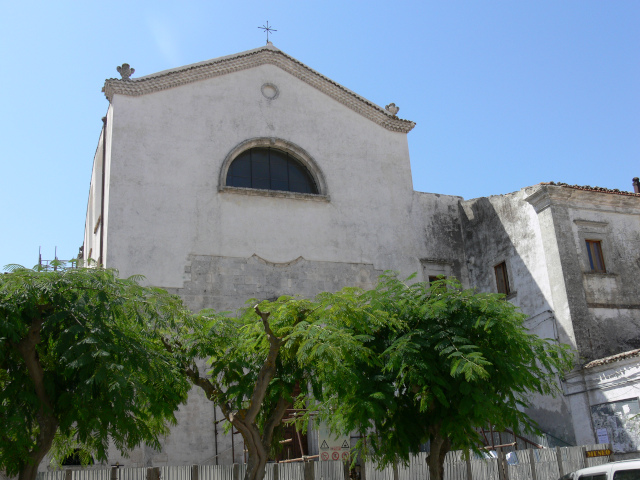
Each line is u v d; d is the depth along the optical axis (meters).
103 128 26.69
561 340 23.27
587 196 24.81
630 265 24.81
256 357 14.69
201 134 26.09
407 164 29.44
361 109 29.25
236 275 24.81
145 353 12.41
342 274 26.47
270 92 27.94
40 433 11.77
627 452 20.06
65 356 11.16
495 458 17.23
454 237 29.16
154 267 23.86
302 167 27.84
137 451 21.28
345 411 14.04
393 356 13.48
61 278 12.14
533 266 25.08
